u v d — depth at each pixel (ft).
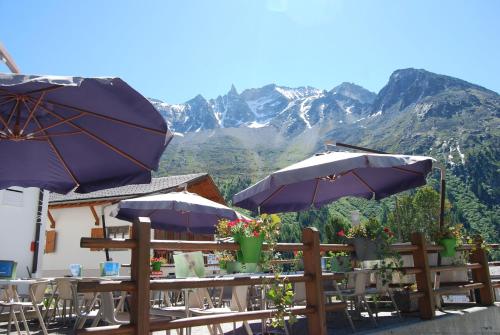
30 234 36.01
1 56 21.86
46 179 16.53
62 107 13.75
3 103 13.26
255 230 13.89
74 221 55.93
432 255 22.38
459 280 23.47
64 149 15.46
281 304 13.56
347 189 28.71
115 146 14.98
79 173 16.34
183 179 58.90
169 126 13.46
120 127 14.25
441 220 23.76
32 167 16.05
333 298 26.91
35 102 13.10
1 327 22.27
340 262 18.30
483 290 23.65
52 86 12.11
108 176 16.33
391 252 18.39
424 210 135.44
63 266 54.70
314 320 14.53
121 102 12.78
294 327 18.99
